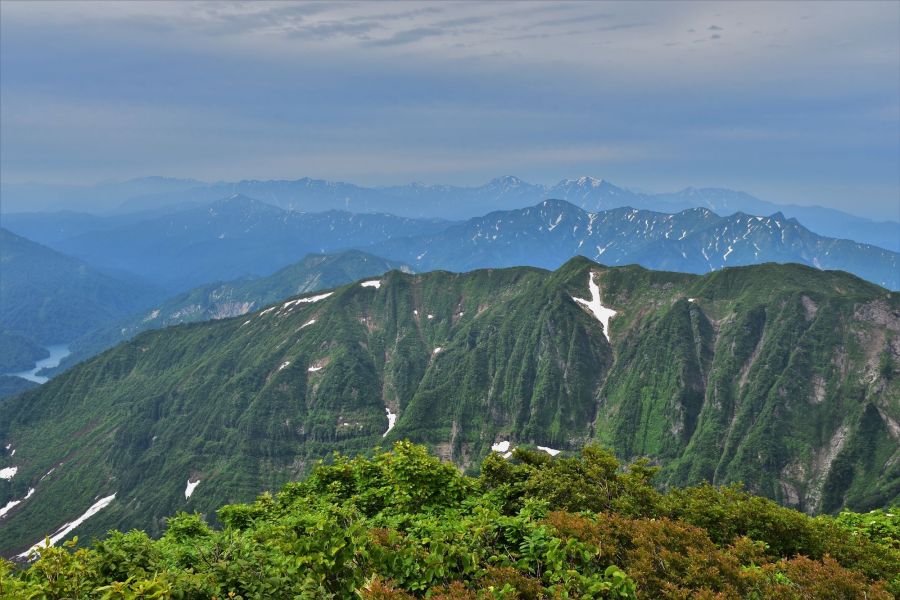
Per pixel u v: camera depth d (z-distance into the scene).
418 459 21.00
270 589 12.06
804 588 12.94
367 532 13.88
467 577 13.23
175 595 11.10
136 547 13.99
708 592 12.27
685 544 14.33
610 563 13.77
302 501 23.84
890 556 16.03
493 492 21.91
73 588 11.18
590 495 19.72
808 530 16.67
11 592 10.74
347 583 12.41
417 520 17.55
